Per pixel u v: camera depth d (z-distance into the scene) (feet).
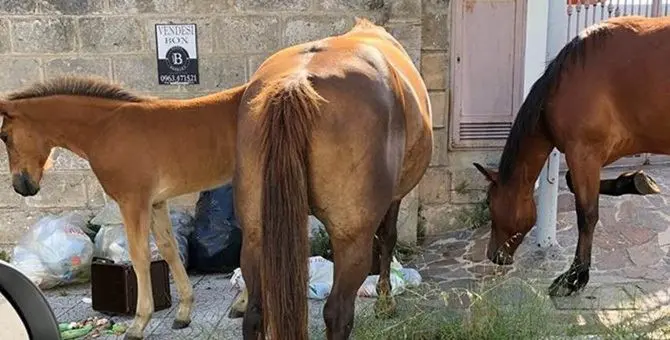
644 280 12.92
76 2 15.02
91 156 10.36
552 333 10.13
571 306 11.63
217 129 10.48
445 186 16.97
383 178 7.47
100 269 12.19
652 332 10.02
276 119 6.79
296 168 6.76
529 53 16.60
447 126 16.89
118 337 11.30
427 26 16.20
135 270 10.66
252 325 7.51
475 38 16.51
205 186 10.75
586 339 10.11
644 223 15.40
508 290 11.42
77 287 13.97
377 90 7.55
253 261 7.53
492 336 9.90
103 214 14.43
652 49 10.98
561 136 11.71
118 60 15.34
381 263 11.48
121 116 10.33
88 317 12.30
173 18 15.19
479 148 17.02
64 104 10.35
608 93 11.28
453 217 17.10
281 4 15.19
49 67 15.31
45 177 15.66
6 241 15.94
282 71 7.63
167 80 15.46
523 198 12.53
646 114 11.13
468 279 13.84
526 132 11.93
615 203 16.35
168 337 11.19
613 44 11.28
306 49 8.30
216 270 14.65
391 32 15.11
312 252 14.69
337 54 7.93
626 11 18.07
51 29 15.11
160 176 10.37
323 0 15.16
